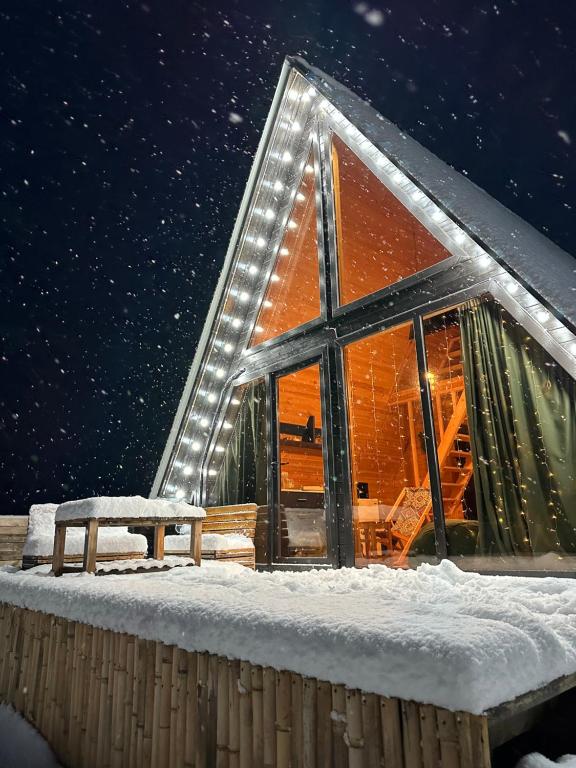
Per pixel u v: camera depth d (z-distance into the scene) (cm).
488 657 119
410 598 219
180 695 180
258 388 705
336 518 544
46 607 268
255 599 194
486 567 420
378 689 126
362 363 720
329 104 661
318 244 641
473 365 461
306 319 682
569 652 150
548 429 406
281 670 149
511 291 431
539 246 638
